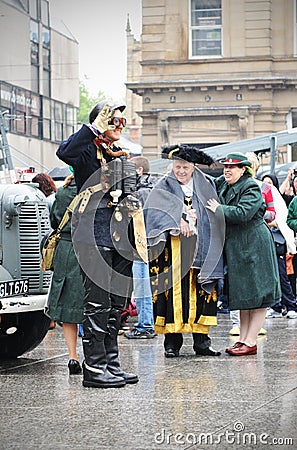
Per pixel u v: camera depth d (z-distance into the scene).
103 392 7.20
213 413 6.38
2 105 30.09
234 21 29.98
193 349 9.43
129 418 6.26
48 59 33.88
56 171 18.58
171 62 30.14
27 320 8.99
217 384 7.47
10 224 8.70
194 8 30.25
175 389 7.27
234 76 29.91
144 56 30.39
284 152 24.19
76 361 8.09
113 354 7.59
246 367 8.36
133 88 30.33
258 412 6.39
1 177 10.84
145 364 8.58
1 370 8.38
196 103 30.00
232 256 9.05
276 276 9.14
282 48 29.88
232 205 9.06
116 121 7.42
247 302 8.98
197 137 30.12
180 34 30.16
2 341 9.09
